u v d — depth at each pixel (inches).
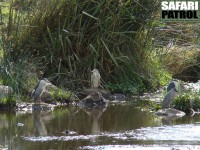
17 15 1881.2
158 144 1209.4
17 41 1835.6
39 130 1366.9
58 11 1860.2
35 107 1647.4
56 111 1620.3
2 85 1672.0
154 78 1978.3
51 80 1820.9
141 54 1945.1
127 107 1688.0
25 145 1225.4
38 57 1846.7
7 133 1334.9
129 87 1895.9
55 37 1854.1
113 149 1168.2
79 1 1849.2
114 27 1855.3
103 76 1887.3
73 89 1824.6
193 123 1435.8
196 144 1206.9
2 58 1761.8
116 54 1882.4
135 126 1405.0
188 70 2199.8
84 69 1854.1
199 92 1694.1
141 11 1887.3
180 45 2225.6
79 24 1840.6
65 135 1312.7
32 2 1873.8
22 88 1726.1
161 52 2097.7
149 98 1833.2
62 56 1856.5
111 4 1849.2
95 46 1855.3
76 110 1640.0
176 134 1302.9
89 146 1205.1
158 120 1483.8
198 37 2222.0
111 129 1371.8
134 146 1190.9
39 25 1868.8
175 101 1625.2
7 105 1630.2
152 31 1946.4
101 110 1637.6
